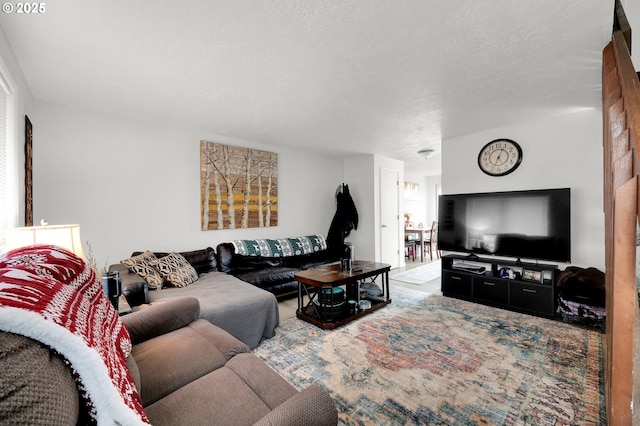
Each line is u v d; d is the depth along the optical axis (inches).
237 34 66.6
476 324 110.7
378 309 127.8
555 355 86.3
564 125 125.2
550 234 121.5
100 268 118.2
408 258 276.1
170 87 94.3
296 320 116.4
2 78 65.4
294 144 178.1
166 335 64.7
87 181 115.5
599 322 104.3
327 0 55.9
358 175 217.6
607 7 58.6
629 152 35.5
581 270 112.1
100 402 23.8
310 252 184.1
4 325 19.8
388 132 151.0
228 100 105.8
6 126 71.8
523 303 122.9
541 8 59.0
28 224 88.0
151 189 132.5
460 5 58.0
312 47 72.2
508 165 139.3
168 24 62.6
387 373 77.8
